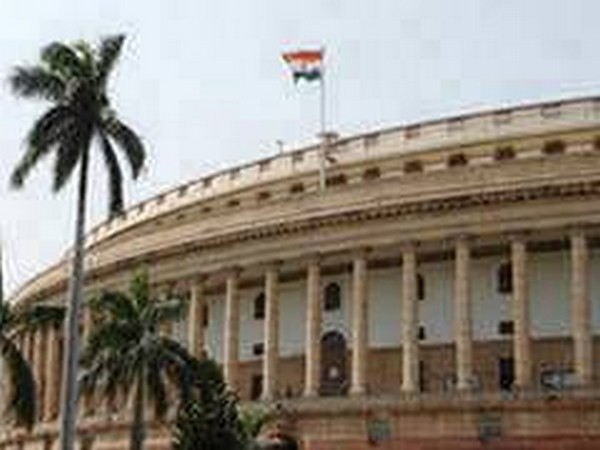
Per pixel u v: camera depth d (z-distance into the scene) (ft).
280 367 275.59
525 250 236.63
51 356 330.95
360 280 250.78
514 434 222.48
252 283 286.25
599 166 229.66
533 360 242.78
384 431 234.99
